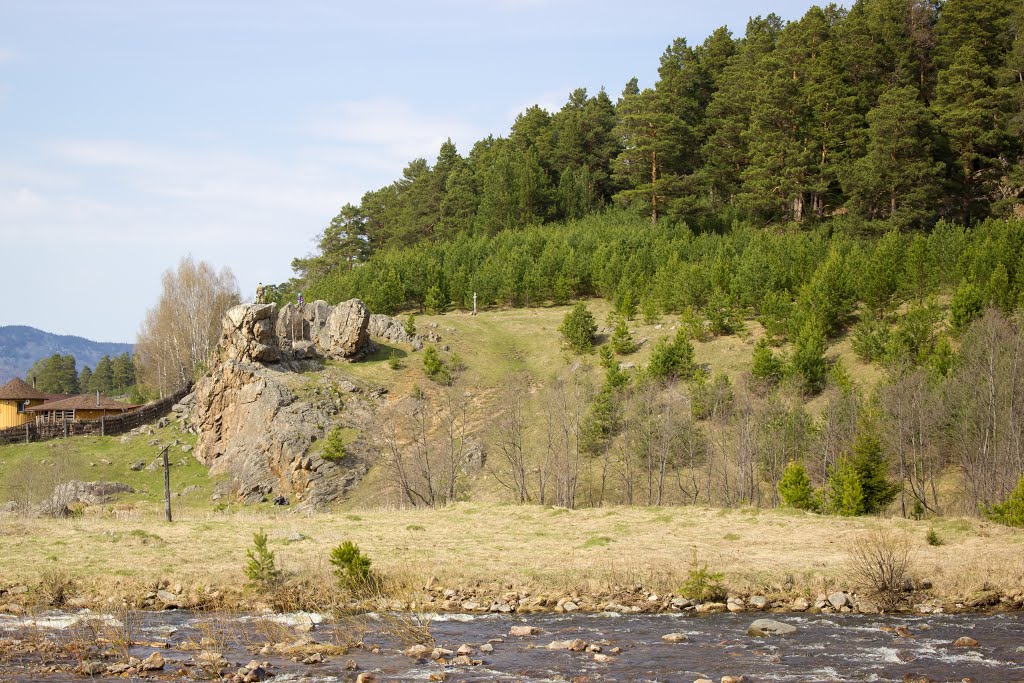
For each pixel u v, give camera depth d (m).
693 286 102.31
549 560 37.12
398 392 91.38
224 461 82.50
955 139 120.62
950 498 62.16
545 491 73.06
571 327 99.00
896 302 91.75
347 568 33.44
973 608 30.95
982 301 78.31
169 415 98.62
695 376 79.88
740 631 27.92
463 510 54.91
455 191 151.75
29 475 74.25
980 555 36.94
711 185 140.25
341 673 22.80
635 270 113.75
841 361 82.25
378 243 164.25
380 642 26.58
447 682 22.09
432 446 79.50
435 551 39.19
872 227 114.88
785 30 150.25
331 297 124.00
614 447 77.25
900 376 68.56
